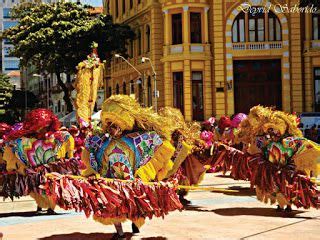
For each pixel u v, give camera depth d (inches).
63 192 258.2
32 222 352.5
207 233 302.7
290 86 1450.5
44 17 1587.1
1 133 439.5
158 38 1513.3
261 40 1460.4
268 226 322.0
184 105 1439.5
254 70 1472.7
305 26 1449.3
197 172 410.0
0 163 394.0
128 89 1737.2
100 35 1565.0
